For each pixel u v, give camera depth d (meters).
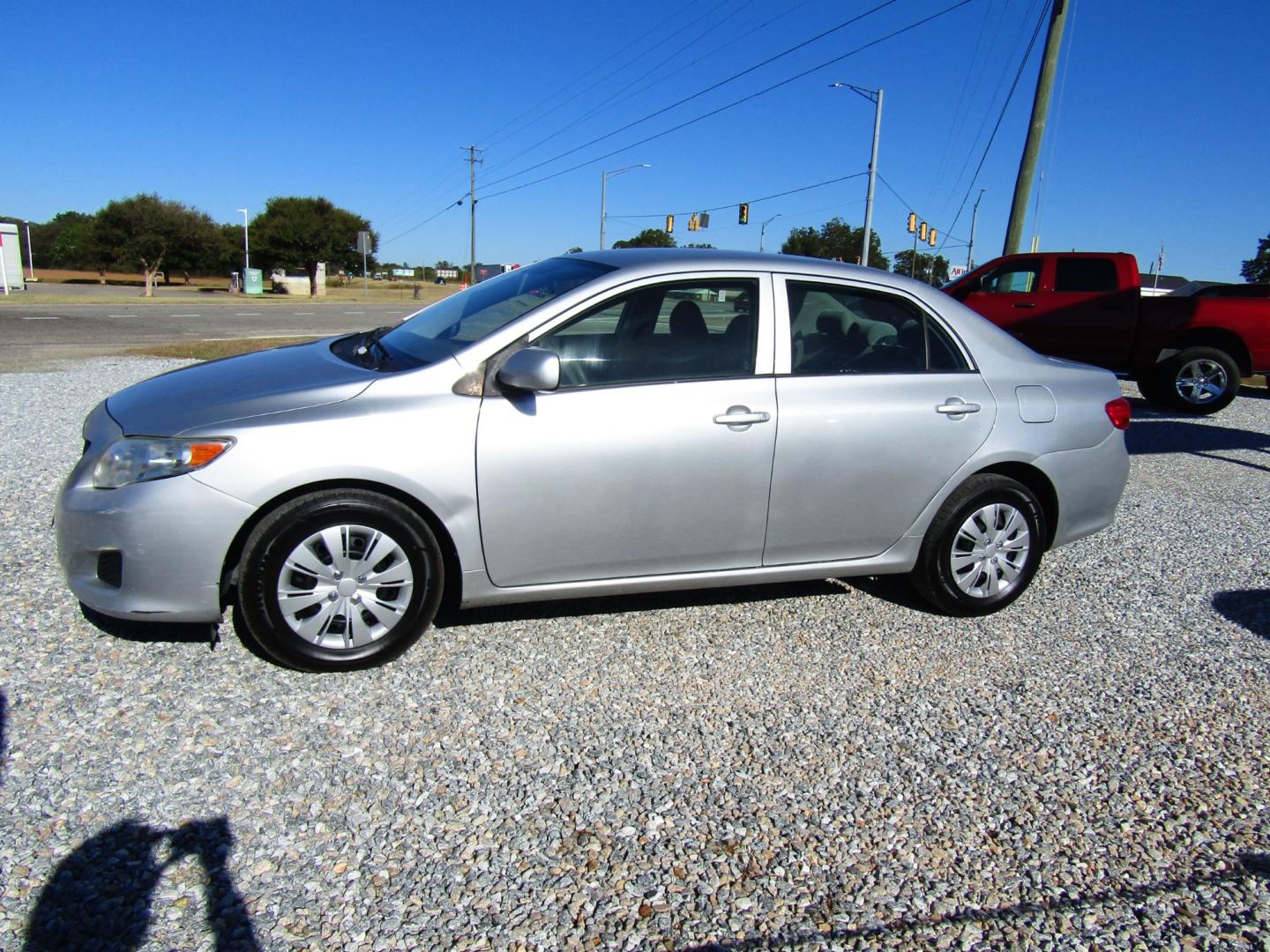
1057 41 15.45
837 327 4.13
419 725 3.22
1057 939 2.40
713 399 3.81
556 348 3.66
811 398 3.96
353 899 2.38
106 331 19.39
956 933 2.40
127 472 3.27
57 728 3.05
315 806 2.74
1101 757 3.30
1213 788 3.14
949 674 3.88
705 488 3.83
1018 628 4.43
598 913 2.39
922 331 4.31
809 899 2.50
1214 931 2.46
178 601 3.28
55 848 2.48
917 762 3.20
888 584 4.91
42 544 4.75
